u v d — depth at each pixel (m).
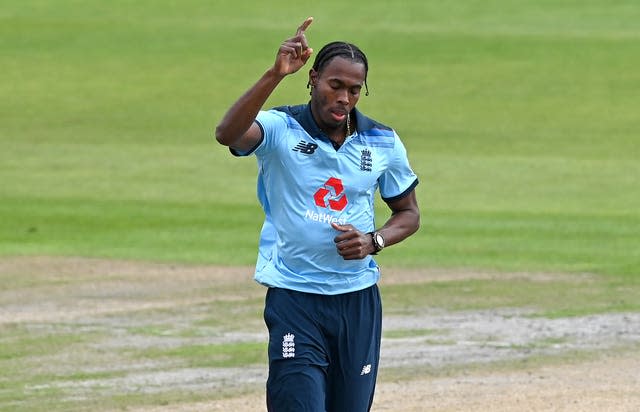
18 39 164.88
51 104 129.50
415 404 34.72
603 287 53.94
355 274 23.83
